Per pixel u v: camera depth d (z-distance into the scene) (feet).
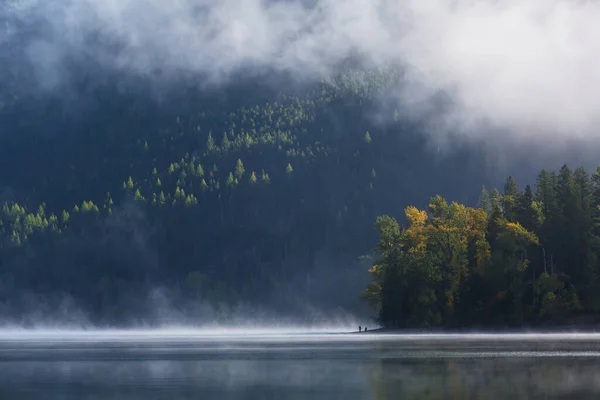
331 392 254.47
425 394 246.06
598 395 239.71
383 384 274.36
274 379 296.30
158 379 301.02
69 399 245.24
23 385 284.41
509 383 271.69
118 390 266.98
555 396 237.86
